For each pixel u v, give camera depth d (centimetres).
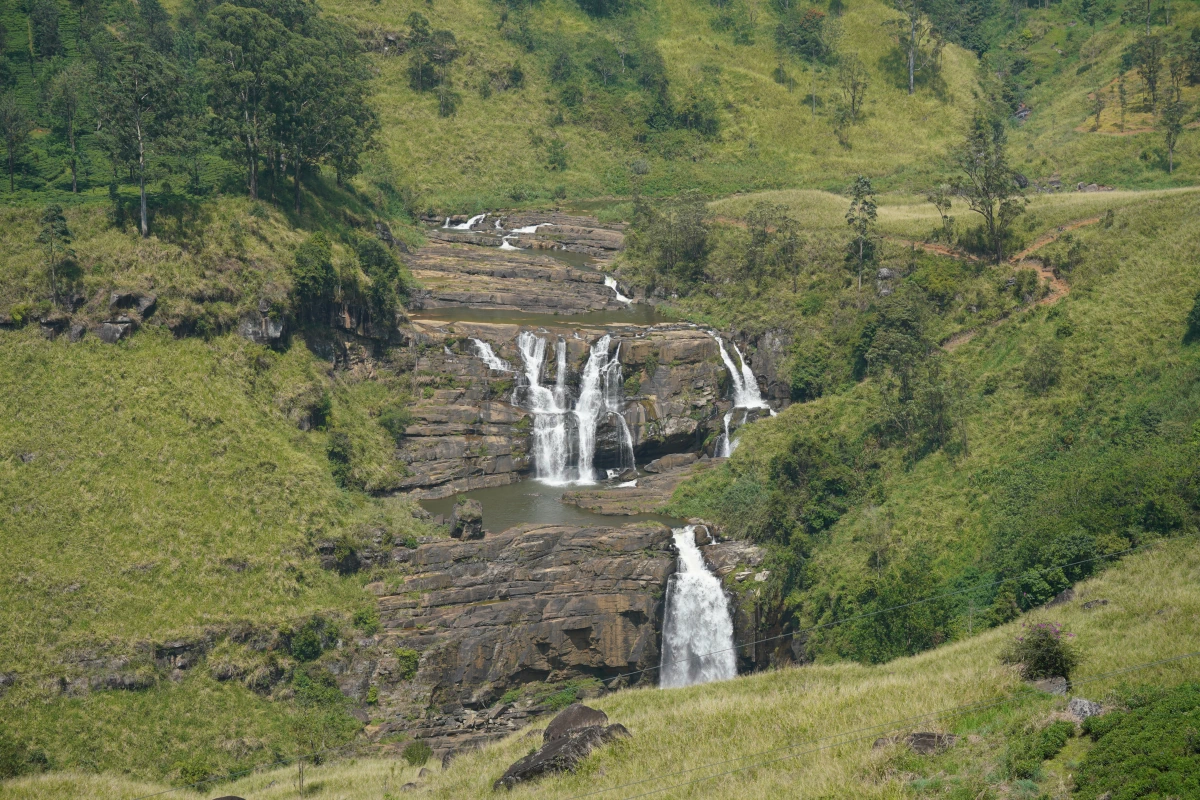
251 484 8594
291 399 9544
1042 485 8556
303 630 7750
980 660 5475
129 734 6925
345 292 10581
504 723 7838
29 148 12325
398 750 7256
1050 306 10688
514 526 9050
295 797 5747
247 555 8062
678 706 5566
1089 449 8662
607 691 8300
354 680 7738
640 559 8569
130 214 10056
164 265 9694
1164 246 10700
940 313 11419
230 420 9012
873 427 10269
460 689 7919
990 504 8762
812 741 4538
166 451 8562
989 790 3653
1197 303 9312
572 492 9988
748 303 12325
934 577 8138
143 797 6138
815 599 8644
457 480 10075
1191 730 3547
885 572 8294
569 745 4800
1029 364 9881
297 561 8162
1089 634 5425
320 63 11694
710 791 4203
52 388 8731
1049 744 3812
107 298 9269
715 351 11319
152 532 8000
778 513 9225
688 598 8725
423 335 10888
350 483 9325
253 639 7612
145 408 8794
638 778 4453
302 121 11350
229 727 7175
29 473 8125
